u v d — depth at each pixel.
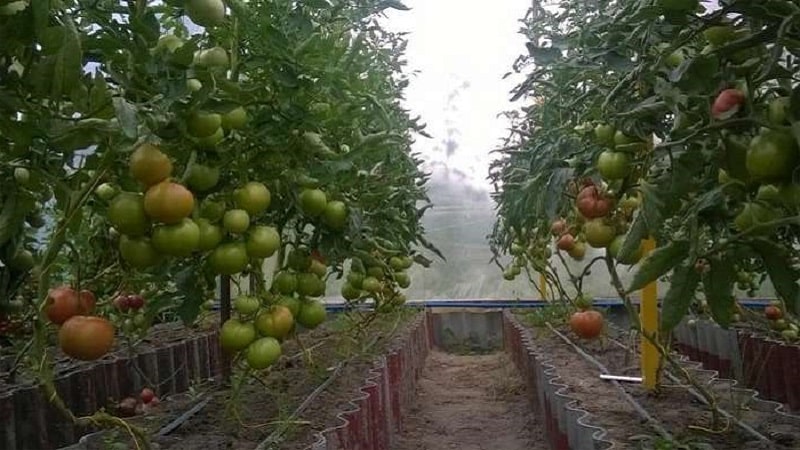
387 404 4.57
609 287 8.58
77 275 1.89
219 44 2.30
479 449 5.04
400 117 5.22
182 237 1.69
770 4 1.55
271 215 2.67
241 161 2.12
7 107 1.65
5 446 3.41
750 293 5.07
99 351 1.69
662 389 3.39
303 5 2.41
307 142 2.38
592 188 2.50
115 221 1.68
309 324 2.51
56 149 1.74
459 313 9.54
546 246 5.77
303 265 2.52
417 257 4.12
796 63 1.92
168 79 1.63
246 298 2.25
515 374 6.96
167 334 5.48
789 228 1.89
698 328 5.68
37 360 1.71
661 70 1.98
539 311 6.88
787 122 1.53
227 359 3.53
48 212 3.40
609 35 2.28
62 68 1.46
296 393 3.67
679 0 1.60
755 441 2.58
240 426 2.90
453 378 7.61
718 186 1.84
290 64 2.25
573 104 2.94
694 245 1.73
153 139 1.70
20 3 1.53
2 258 2.40
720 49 1.65
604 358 4.54
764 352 4.75
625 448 2.57
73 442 3.81
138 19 1.70
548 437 4.23
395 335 6.31
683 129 1.88
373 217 3.14
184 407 3.24
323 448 2.67
